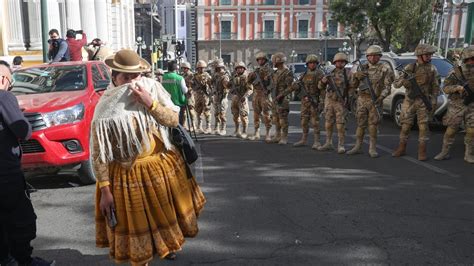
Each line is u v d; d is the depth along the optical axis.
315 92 8.78
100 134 3.08
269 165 7.49
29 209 3.53
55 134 5.72
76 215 5.24
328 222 4.84
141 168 3.19
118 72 3.16
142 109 3.15
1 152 3.31
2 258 3.67
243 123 10.43
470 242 4.30
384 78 7.77
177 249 3.30
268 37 65.62
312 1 64.50
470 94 7.19
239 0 65.31
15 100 3.39
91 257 4.12
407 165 7.34
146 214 3.20
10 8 17.84
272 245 4.29
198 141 10.12
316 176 6.72
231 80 10.50
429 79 7.39
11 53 18.05
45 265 3.68
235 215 5.09
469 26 17.30
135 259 3.16
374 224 4.77
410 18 25.86
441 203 5.41
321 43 65.00
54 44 11.58
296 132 11.12
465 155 7.59
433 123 10.60
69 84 6.91
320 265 3.87
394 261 3.93
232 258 4.02
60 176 6.97
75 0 23.20
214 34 66.06
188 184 3.52
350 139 10.03
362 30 31.83
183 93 9.74
